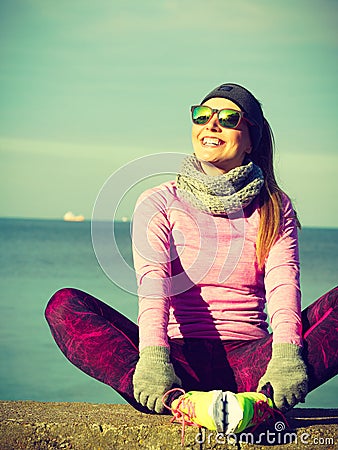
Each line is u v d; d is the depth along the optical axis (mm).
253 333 3312
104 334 3205
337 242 47438
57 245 43594
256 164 3641
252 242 3352
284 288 3227
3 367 9086
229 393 2844
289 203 3525
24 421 3143
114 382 3166
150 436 3047
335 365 3092
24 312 14883
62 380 8461
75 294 3352
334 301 3166
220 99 3512
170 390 3016
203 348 3256
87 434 3096
